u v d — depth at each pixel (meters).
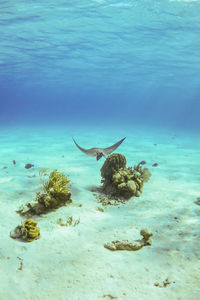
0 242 5.37
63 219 6.62
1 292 3.89
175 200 8.55
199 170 13.38
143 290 4.03
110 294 3.93
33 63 33.06
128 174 8.84
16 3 13.95
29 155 16.92
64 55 28.31
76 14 15.89
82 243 5.50
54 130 36.38
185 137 31.73
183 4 14.16
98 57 29.61
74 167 13.52
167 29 18.98
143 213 7.38
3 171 12.08
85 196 8.64
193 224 6.63
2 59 29.86
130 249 5.27
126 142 25.00
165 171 13.12
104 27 18.58
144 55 28.38
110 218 6.97
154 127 50.50
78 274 4.39
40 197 7.04
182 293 3.95
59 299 3.80
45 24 17.69
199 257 4.98
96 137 28.50
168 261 4.85
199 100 141.25
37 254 4.99
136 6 14.62
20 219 6.59
